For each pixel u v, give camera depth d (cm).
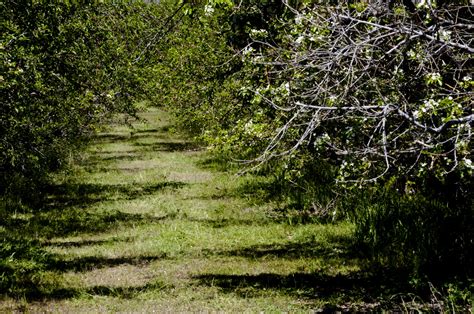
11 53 912
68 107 1448
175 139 3105
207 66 1393
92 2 1281
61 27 1164
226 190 1689
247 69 858
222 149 895
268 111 720
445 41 527
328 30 600
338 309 752
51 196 1656
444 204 1034
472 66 649
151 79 1806
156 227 1268
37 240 1160
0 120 985
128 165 2250
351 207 1245
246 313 745
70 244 1139
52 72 1162
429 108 511
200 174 2009
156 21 1542
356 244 1062
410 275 834
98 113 1792
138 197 1638
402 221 1042
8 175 1554
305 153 780
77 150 2083
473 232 908
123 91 1803
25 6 979
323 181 1380
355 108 535
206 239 1159
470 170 551
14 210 1441
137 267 977
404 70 618
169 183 1852
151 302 800
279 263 978
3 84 881
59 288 867
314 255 1019
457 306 689
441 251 889
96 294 838
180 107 1812
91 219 1364
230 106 1216
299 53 605
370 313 732
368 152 597
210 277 912
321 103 588
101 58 1555
